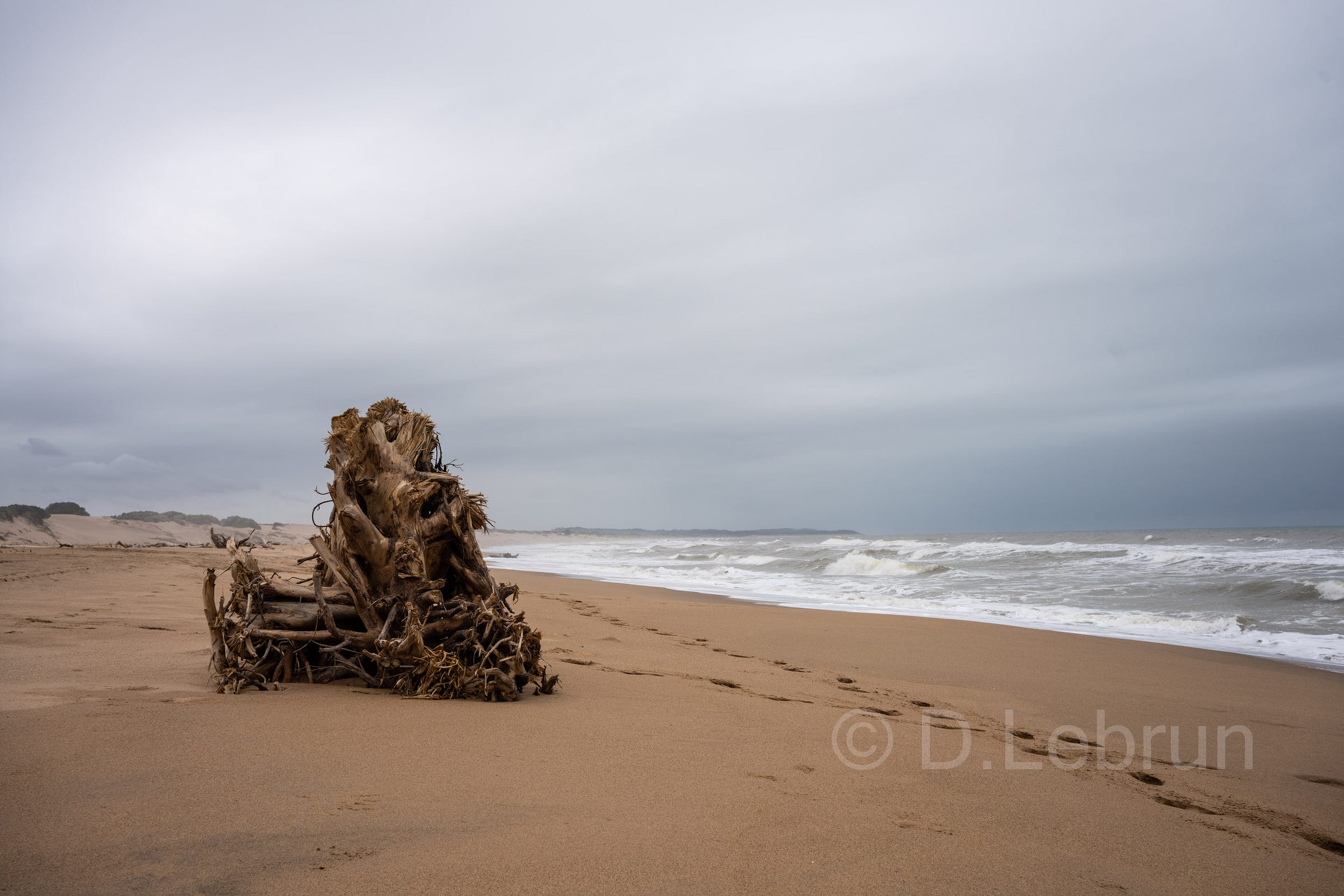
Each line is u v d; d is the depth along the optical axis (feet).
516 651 16.94
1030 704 20.65
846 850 9.27
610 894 7.46
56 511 174.19
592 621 37.27
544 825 9.20
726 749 13.61
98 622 25.46
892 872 8.71
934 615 44.60
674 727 14.98
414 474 18.76
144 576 46.65
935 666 26.66
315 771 10.48
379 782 10.26
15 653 18.57
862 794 11.60
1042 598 53.11
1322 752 16.60
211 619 16.38
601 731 14.16
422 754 11.76
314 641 17.52
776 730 15.34
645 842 8.93
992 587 61.41
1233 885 9.33
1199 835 11.07
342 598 18.70
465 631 17.51
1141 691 22.93
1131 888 8.98
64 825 8.05
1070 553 84.64
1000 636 34.68
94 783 9.35
